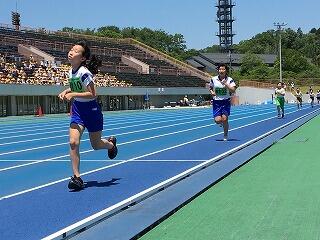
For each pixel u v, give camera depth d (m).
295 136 14.94
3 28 60.97
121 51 76.06
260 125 21.89
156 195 6.39
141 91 61.72
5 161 11.59
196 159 10.48
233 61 136.12
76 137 7.25
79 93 7.19
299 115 30.53
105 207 6.01
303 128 18.30
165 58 82.25
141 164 9.98
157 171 8.91
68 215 5.69
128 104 61.81
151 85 66.12
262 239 4.52
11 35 60.00
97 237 4.60
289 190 6.70
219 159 10.02
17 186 7.95
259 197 6.30
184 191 6.59
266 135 15.45
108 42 78.31
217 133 18.08
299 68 118.75
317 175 7.85
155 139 16.31
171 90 67.38
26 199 6.75
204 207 5.82
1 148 15.09
